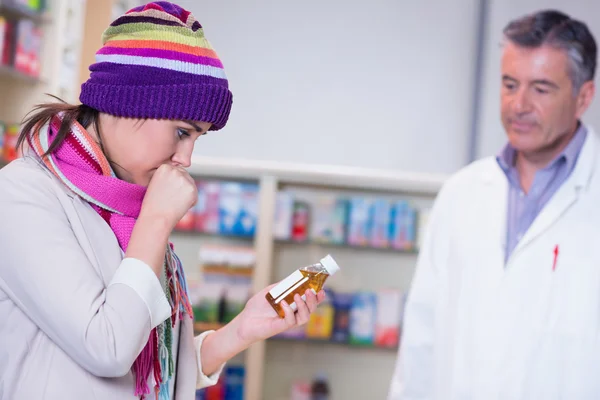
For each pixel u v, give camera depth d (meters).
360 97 4.43
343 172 3.76
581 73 2.18
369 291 4.07
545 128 2.17
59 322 1.00
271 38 4.45
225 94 1.16
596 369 2.02
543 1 4.43
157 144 1.12
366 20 4.46
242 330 1.36
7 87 3.18
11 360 1.06
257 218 3.89
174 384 1.30
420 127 4.42
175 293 1.26
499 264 2.21
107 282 1.10
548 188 2.25
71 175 1.11
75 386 1.06
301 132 4.41
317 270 1.35
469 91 4.43
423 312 2.40
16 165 1.12
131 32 1.12
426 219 3.95
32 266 1.02
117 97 1.10
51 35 3.20
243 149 4.40
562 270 2.10
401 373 2.40
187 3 4.46
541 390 2.05
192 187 1.13
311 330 3.89
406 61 4.45
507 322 2.13
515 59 2.20
